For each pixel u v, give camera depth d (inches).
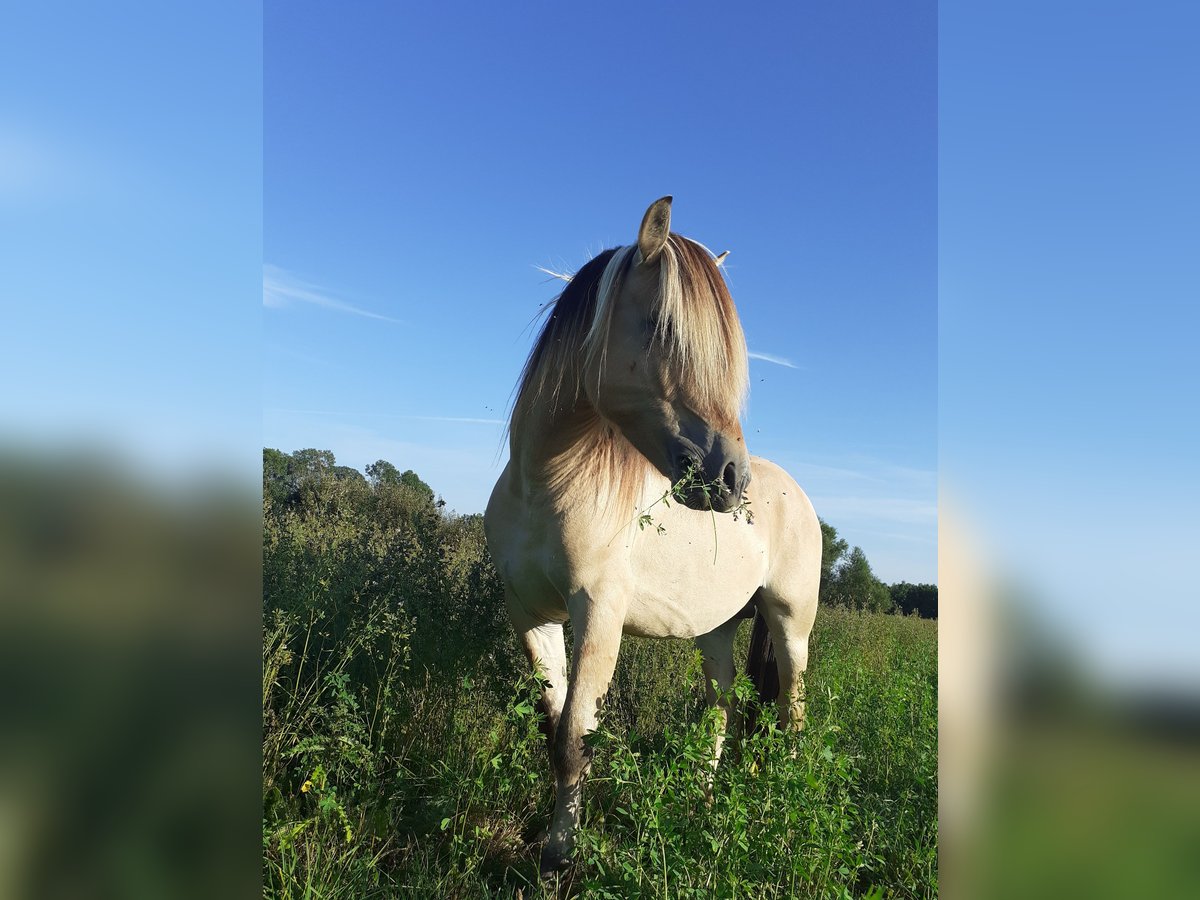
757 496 155.2
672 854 78.2
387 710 115.3
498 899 91.0
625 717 158.6
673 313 94.7
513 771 112.5
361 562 156.3
